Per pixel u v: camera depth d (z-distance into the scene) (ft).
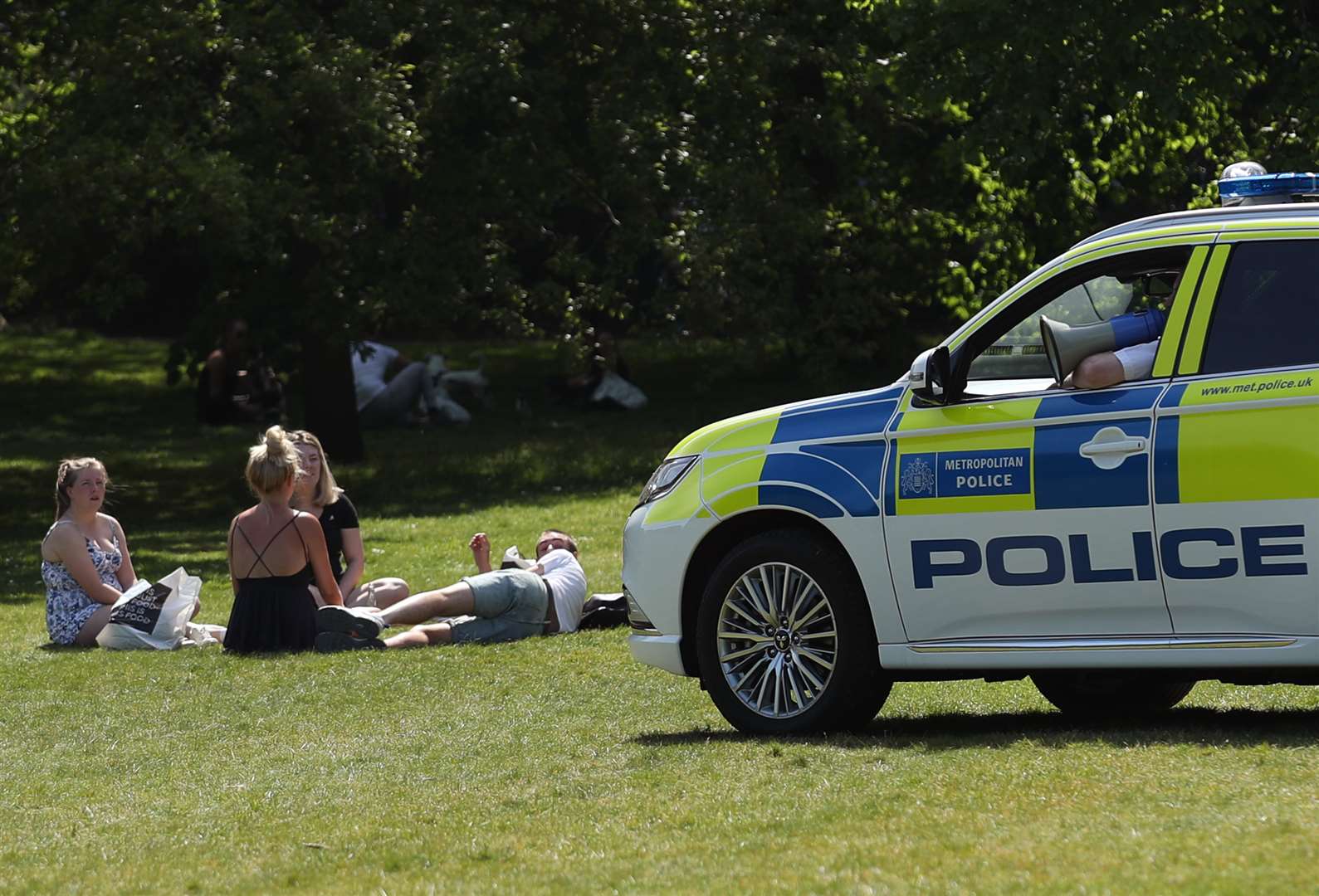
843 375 116.37
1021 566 31.12
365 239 103.76
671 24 109.40
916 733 33.42
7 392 159.43
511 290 108.17
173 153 91.97
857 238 115.14
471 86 103.04
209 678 45.96
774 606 34.19
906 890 21.11
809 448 33.94
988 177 92.94
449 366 171.94
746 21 108.37
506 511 95.45
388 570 73.31
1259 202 32.17
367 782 32.12
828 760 30.22
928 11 79.97
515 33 103.86
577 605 52.85
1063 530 30.63
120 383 165.99
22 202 93.91
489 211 105.50
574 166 111.14
